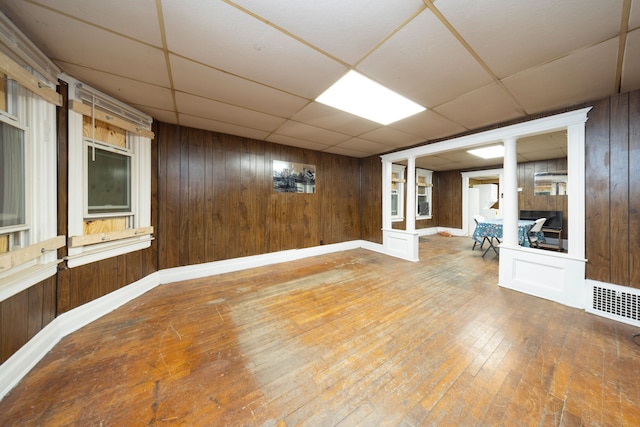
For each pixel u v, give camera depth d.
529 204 5.58
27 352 1.51
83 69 1.86
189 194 3.31
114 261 2.41
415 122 3.04
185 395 1.33
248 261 3.88
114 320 2.16
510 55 1.65
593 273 2.32
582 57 1.66
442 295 2.76
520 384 1.42
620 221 2.18
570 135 2.47
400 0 1.20
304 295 2.76
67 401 1.28
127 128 2.46
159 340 1.86
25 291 1.53
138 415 1.20
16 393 1.32
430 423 1.17
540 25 1.36
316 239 4.79
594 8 1.23
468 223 7.34
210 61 1.75
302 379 1.46
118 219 2.50
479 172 6.95
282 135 3.69
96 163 2.24
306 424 1.17
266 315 2.28
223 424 1.16
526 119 2.81
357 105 2.52
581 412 1.22
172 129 3.16
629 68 1.78
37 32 1.44
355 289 2.95
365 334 1.96
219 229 3.58
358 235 5.51
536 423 1.17
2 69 1.31
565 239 5.09
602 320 2.18
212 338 1.89
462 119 2.91
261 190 4.02
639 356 1.66
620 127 2.18
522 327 2.06
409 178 4.40
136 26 1.39
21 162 1.59
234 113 2.77
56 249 1.81
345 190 5.24
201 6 1.24
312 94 2.28
